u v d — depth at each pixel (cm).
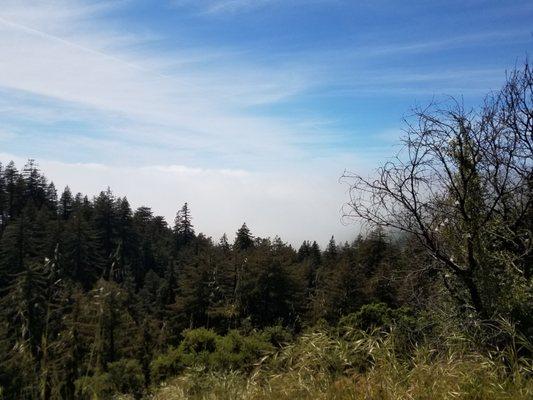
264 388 454
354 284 2303
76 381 391
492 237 635
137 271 6109
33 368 368
